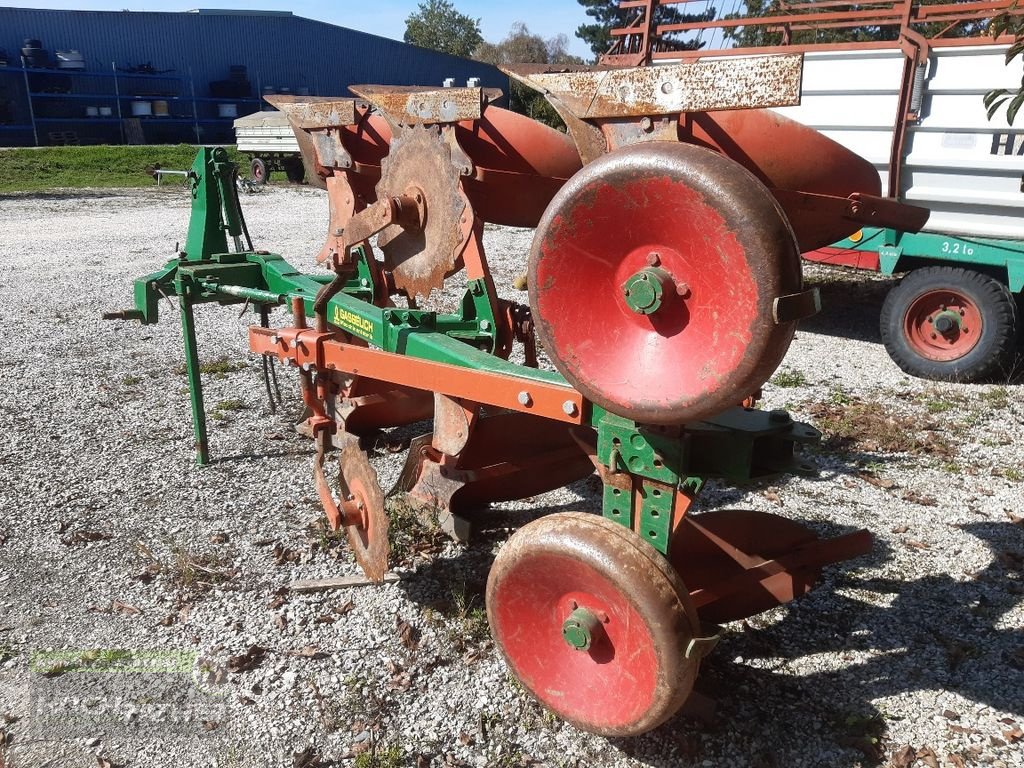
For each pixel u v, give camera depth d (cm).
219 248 543
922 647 336
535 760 279
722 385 210
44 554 408
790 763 276
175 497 471
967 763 275
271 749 283
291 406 622
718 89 219
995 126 642
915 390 655
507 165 402
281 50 4388
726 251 204
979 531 432
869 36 1323
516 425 416
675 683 238
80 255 1257
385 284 488
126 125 3850
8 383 665
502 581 272
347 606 365
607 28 4512
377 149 459
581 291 237
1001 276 659
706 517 324
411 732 291
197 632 348
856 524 441
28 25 3791
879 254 695
